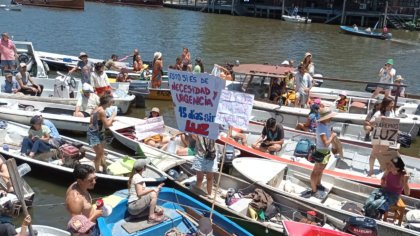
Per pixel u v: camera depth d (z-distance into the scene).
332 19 67.31
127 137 12.74
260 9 72.50
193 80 8.49
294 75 16.02
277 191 9.70
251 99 8.20
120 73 19.58
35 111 14.16
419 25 62.97
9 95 14.95
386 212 8.94
